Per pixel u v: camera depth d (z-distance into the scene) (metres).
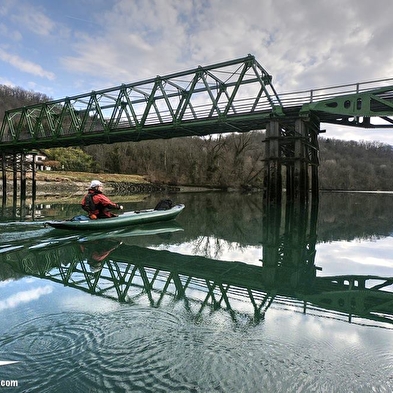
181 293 4.82
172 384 2.55
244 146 58.94
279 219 15.60
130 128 23.25
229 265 7.08
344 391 2.51
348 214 18.70
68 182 39.44
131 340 3.25
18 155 33.84
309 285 5.65
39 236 9.34
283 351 3.11
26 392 2.43
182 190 54.91
